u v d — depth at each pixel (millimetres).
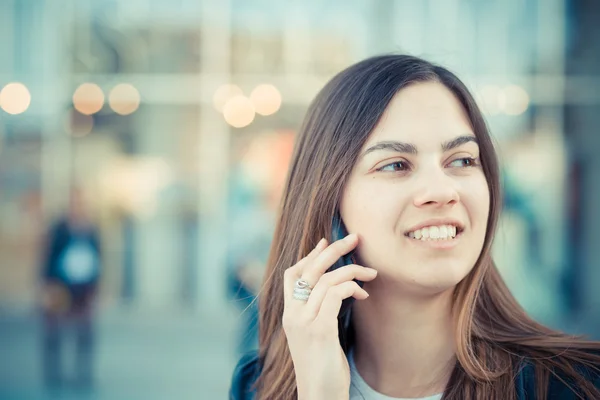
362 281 1365
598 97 7570
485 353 1331
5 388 5727
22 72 8367
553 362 1293
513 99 7621
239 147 8438
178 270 8492
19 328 7855
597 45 7590
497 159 1394
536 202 7574
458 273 1247
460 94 1364
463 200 1262
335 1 8102
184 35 8406
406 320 1350
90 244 6367
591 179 7609
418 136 1283
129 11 8398
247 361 1701
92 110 8453
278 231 1583
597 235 7578
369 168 1312
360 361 1444
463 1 7656
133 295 8484
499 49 7641
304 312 1332
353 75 1433
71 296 6281
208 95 8414
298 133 1551
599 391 1237
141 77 8453
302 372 1325
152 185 8492
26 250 8367
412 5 7766
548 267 7523
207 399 5410
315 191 1401
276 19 8266
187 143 8484
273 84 8352
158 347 7066
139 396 5496
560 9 7594
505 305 1464
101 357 6691
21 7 8336
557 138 7617
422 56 1831
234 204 8438
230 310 8367
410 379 1369
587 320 7090
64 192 8430
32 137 8398
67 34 8383
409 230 1259
